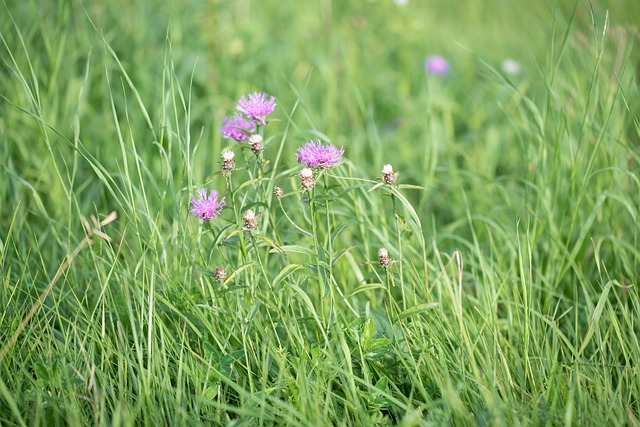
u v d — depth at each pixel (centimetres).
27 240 154
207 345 132
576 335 135
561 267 149
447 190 180
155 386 129
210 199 131
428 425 124
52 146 164
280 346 131
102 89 184
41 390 126
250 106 134
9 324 136
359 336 132
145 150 174
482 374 132
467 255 156
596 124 162
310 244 139
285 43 221
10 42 174
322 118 190
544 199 154
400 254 134
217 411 127
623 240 155
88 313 138
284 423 126
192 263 139
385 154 186
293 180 141
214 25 192
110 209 164
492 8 271
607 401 129
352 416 129
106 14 196
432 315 137
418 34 235
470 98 212
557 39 208
